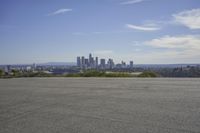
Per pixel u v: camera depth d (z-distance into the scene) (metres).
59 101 11.44
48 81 24.97
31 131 6.51
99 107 9.73
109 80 24.84
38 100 11.87
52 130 6.57
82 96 12.98
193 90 14.66
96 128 6.68
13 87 18.69
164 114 8.26
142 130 6.41
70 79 28.02
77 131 6.44
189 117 7.78
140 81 22.41
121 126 6.84
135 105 10.00
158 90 14.97
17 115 8.53
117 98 12.00
